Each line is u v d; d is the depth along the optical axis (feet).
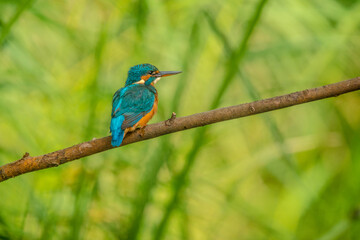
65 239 33.17
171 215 32.81
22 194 34.68
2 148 35.63
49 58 39.86
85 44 39.14
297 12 39.75
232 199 38.86
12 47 35.12
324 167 45.85
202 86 37.60
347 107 46.39
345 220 36.01
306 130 46.34
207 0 37.37
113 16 37.52
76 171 34.65
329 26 39.96
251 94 30.76
